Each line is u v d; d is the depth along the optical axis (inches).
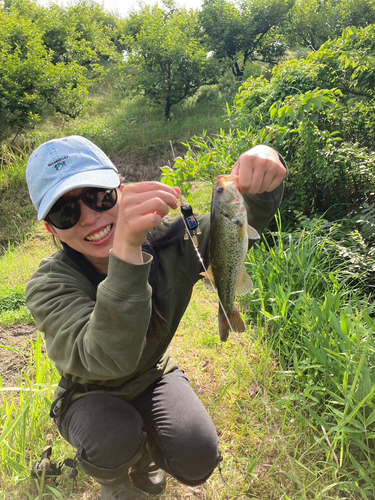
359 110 95.7
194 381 51.2
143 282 22.4
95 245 28.5
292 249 65.2
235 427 44.4
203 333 60.5
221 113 273.7
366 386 39.9
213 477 38.9
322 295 60.6
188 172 84.6
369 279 65.5
